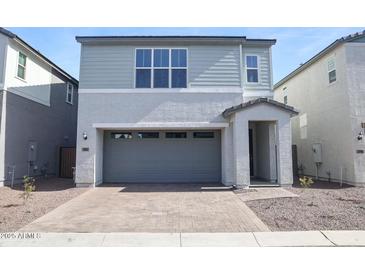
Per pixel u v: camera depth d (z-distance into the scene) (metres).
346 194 10.67
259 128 15.02
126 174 14.41
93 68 13.43
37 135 15.98
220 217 7.65
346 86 13.41
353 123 13.13
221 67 13.57
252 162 15.34
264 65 14.30
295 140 18.62
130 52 13.57
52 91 17.70
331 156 14.65
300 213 7.85
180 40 13.45
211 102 13.37
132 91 13.31
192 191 11.66
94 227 6.78
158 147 14.52
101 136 14.05
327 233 6.26
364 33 13.44
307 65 16.89
